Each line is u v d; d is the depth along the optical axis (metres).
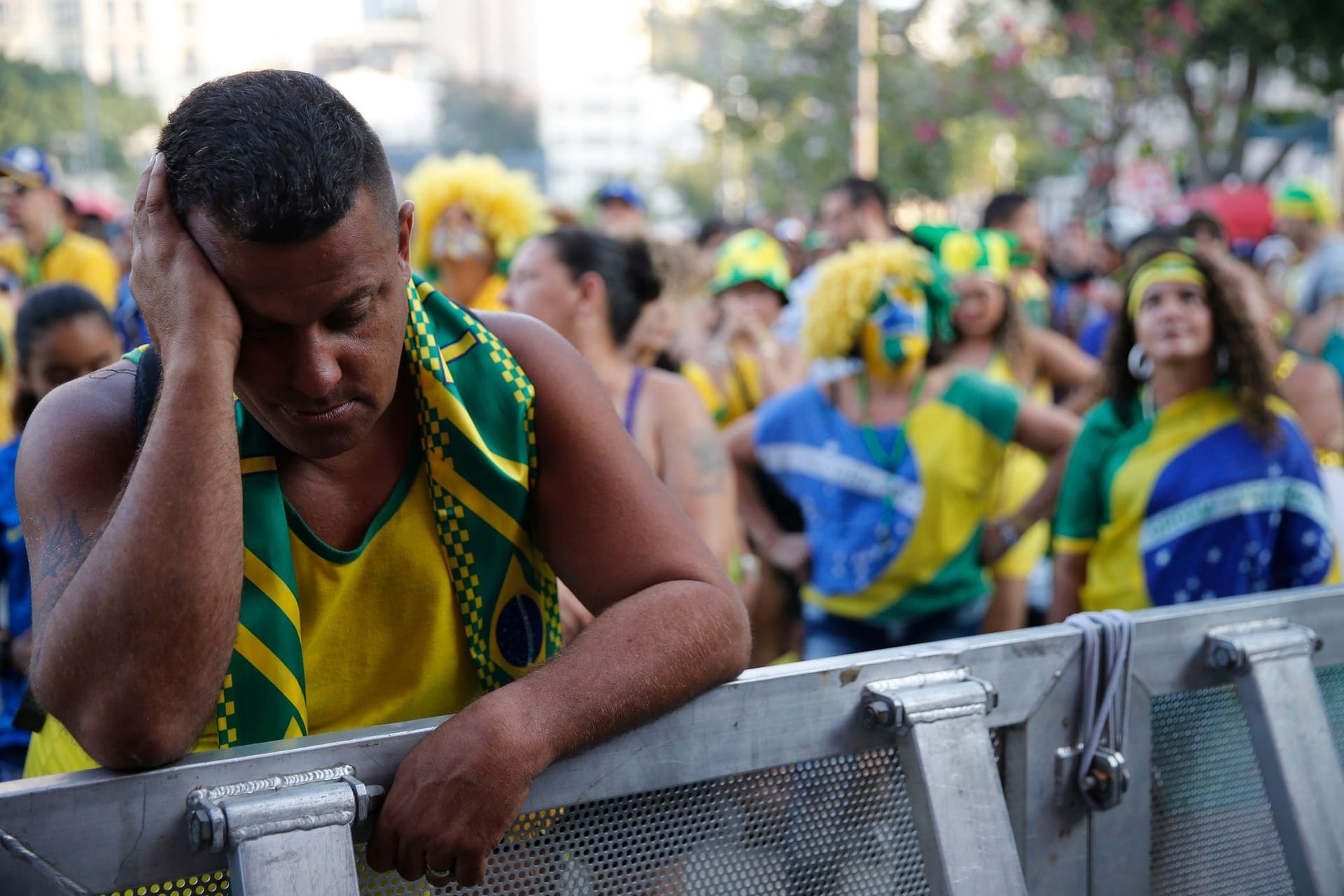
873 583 3.71
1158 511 2.95
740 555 3.88
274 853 1.07
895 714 1.34
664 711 1.27
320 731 1.36
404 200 1.39
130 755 1.09
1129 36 13.06
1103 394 3.17
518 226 4.45
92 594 1.12
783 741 1.34
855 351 3.74
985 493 3.73
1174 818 1.57
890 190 18.27
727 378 4.90
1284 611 1.62
